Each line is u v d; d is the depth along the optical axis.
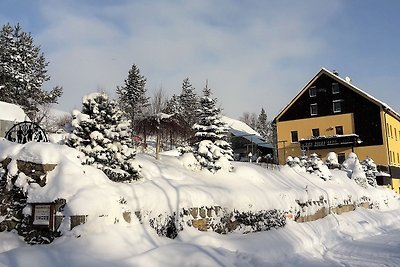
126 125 11.20
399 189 44.22
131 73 51.84
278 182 17.30
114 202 9.04
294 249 12.69
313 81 47.19
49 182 9.16
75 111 10.78
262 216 13.33
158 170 11.82
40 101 40.72
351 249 14.27
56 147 9.63
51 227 8.59
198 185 12.05
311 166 24.75
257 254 10.68
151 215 9.76
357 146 43.53
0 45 39.72
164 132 15.98
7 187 9.41
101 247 8.13
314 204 18.12
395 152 45.59
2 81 37.66
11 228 9.15
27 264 7.38
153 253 8.38
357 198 25.00
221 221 11.80
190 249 9.09
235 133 52.06
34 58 42.88
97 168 10.07
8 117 20.41
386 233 19.34
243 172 15.40
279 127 48.75
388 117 44.59
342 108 45.16
